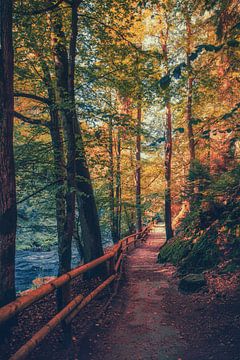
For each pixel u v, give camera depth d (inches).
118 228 794.2
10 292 210.8
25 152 366.6
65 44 351.3
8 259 211.2
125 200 897.5
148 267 482.3
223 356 178.4
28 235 884.0
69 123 247.4
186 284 313.3
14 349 191.8
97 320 244.4
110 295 306.5
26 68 375.6
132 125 371.6
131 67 384.5
